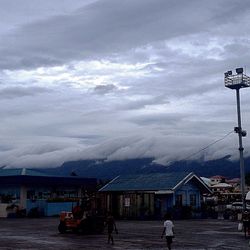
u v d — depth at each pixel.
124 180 49.75
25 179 49.38
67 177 54.19
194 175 48.00
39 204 49.81
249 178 91.06
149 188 46.12
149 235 25.47
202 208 47.28
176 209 43.59
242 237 24.53
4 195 50.66
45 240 22.67
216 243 21.52
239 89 38.47
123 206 44.12
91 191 49.75
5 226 32.88
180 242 21.92
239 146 37.91
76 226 26.42
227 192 95.06
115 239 23.23
